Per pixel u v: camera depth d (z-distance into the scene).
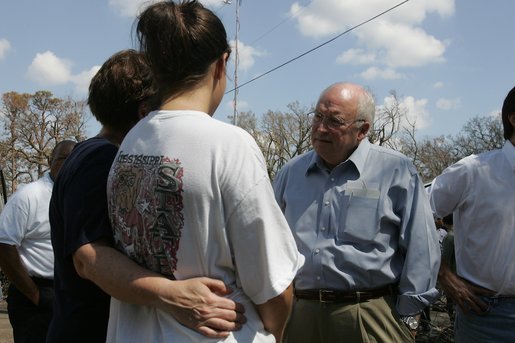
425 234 2.61
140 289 1.36
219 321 1.33
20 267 3.24
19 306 3.34
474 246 2.60
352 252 2.59
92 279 1.47
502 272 2.50
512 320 2.51
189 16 1.46
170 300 1.33
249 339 1.38
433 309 5.54
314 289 2.66
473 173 2.60
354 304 2.59
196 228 1.34
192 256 1.36
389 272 2.62
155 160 1.39
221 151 1.35
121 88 1.83
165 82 1.49
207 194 1.33
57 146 3.50
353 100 2.69
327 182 2.75
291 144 37.66
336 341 2.62
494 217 2.52
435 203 2.76
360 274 2.58
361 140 2.78
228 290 1.38
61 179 1.71
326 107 2.70
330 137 2.68
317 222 2.73
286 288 1.38
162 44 1.45
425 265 2.58
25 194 3.32
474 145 36.72
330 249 2.63
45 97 38.69
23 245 3.33
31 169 39.81
